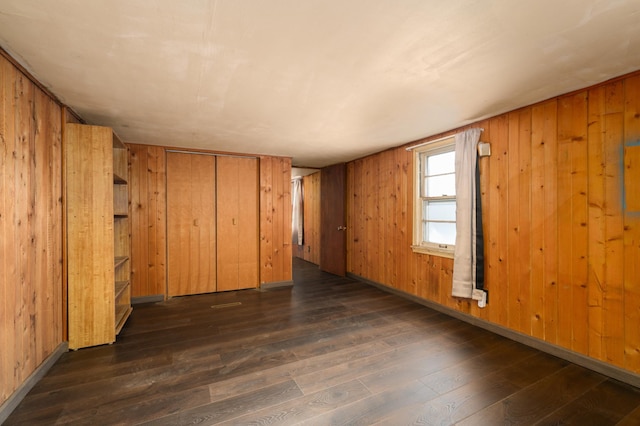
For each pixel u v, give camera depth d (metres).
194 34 1.49
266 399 1.82
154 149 3.90
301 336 2.76
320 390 1.92
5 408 1.64
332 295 4.14
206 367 2.20
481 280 2.90
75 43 1.57
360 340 2.67
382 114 2.71
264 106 2.50
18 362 1.79
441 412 1.72
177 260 4.12
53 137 2.28
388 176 4.26
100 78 1.97
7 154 1.70
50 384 1.97
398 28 1.44
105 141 2.59
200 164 4.27
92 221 2.54
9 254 1.71
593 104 2.15
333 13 1.33
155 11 1.31
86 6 1.28
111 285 2.60
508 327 2.72
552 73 1.94
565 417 1.69
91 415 1.68
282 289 4.48
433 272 3.53
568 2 1.26
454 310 3.25
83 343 2.50
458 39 1.54
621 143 2.02
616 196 2.05
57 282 2.33
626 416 1.69
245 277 4.51
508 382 2.02
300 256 7.54
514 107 2.58
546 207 2.44
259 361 2.29
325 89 2.16
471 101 2.42
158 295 3.89
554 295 2.39
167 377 2.07
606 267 2.10
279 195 4.70
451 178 3.41
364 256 4.85
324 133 3.36
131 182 3.78
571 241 2.29
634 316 1.97
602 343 2.12
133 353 2.42
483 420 1.66
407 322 3.10
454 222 3.38
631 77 1.96
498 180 2.80
